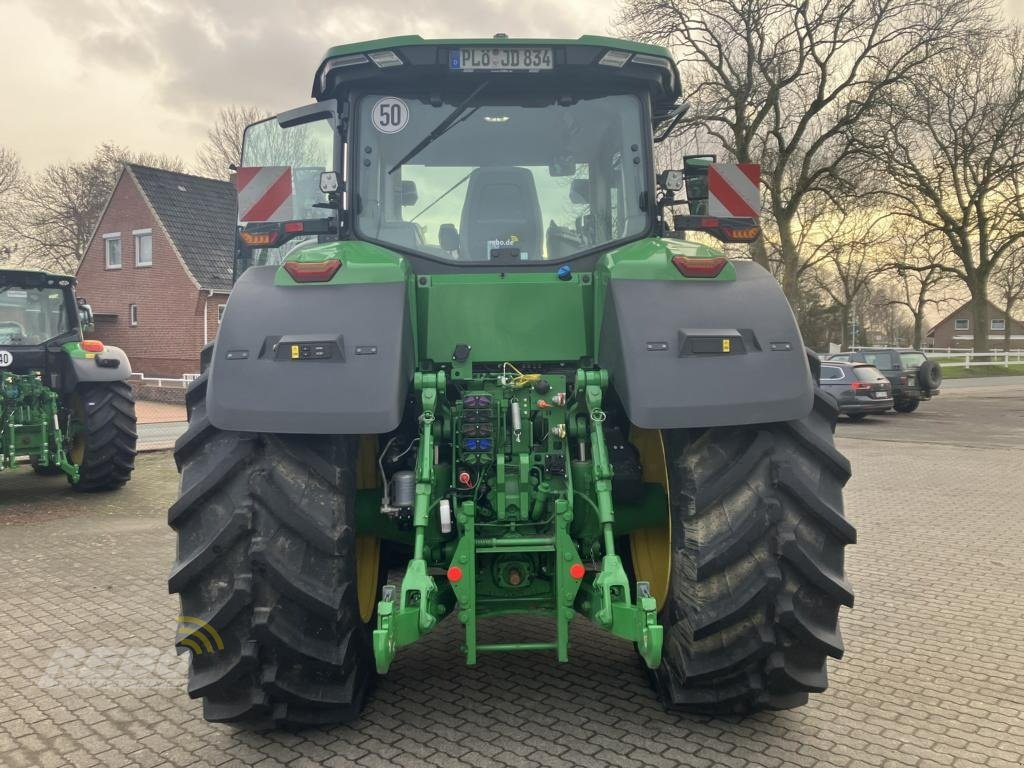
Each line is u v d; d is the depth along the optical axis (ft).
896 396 66.13
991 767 9.72
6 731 10.77
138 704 11.55
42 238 137.90
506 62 11.03
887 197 91.30
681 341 9.00
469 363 10.43
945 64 83.61
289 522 9.02
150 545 21.38
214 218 96.27
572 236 11.37
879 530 23.29
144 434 45.70
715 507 9.14
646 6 79.36
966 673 12.69
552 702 11.28
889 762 9.78
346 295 9.42
